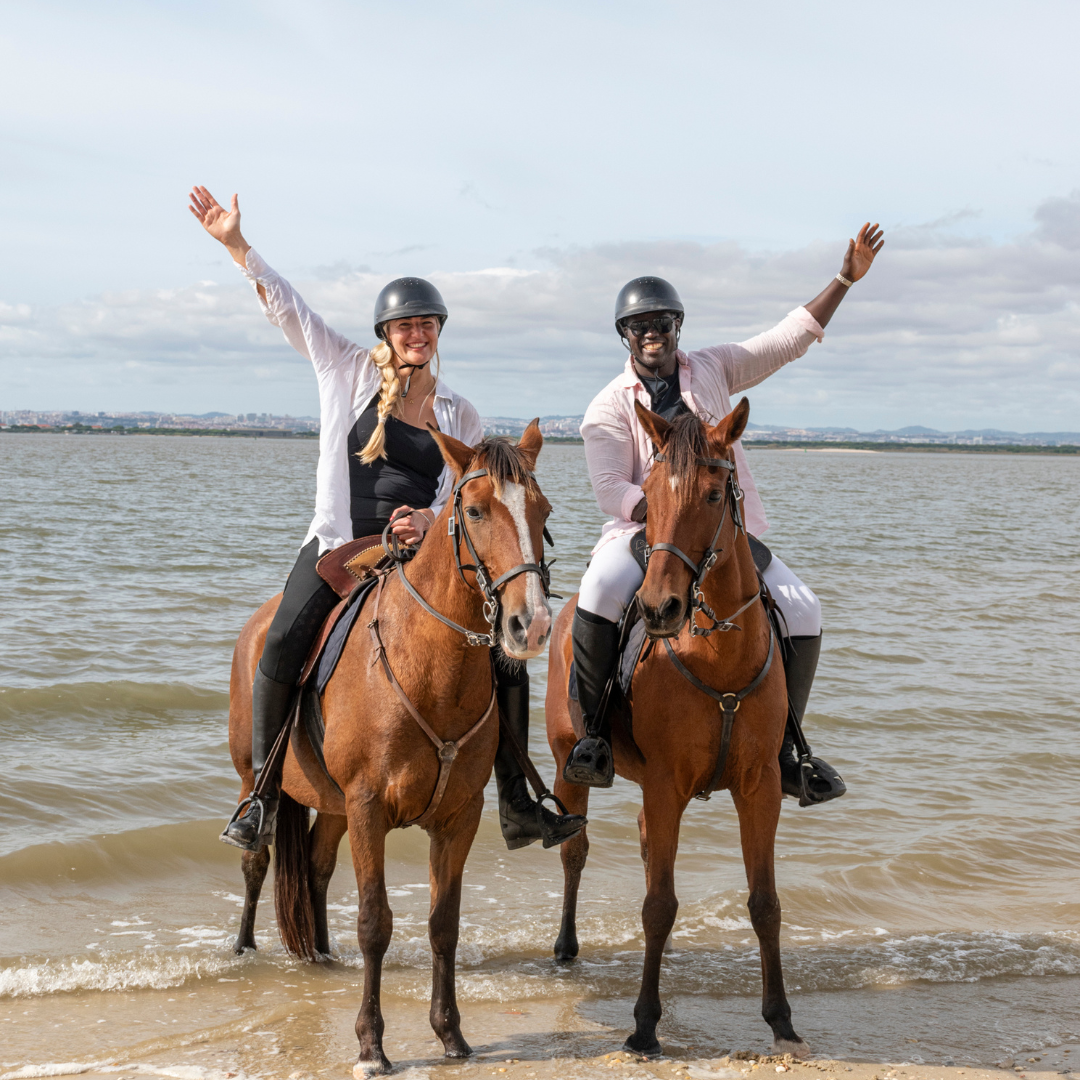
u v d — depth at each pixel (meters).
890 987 5.57
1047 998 5.43
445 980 4.55
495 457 3.96
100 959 5.44
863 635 15.89
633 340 5.33
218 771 8.54
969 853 7.61
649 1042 4.60
